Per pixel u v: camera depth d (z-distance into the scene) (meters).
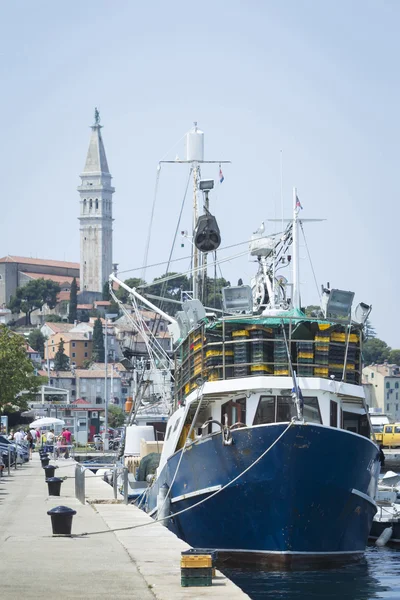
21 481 106.44
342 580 67.06
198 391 71.44
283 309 77.62
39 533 59.50
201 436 72.19
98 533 59.56
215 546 70.75
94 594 40.16
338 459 67.88
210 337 71.62
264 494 67.81
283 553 68.19
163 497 75.12
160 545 54.47
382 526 92.12
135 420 114.81
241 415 70.50
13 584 42.00
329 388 69.38
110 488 96.69
